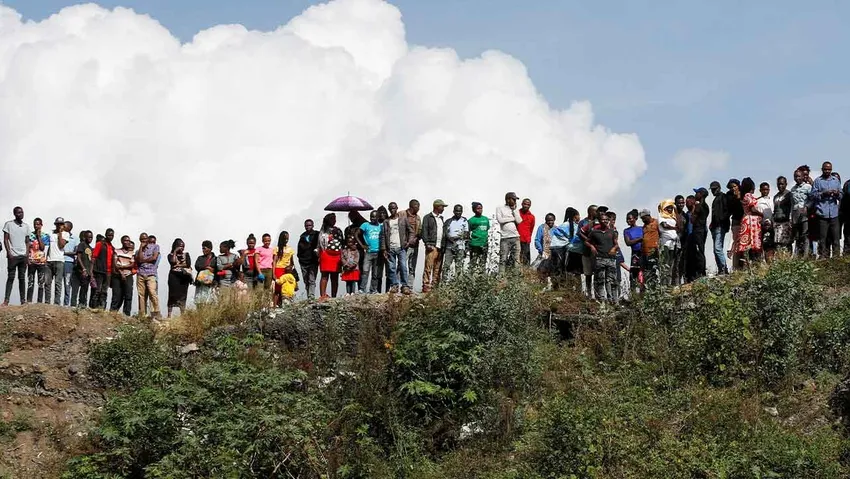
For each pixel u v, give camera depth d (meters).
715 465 15.03
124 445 17.03
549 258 22.02
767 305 18.36
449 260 21.53
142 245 22.02
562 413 16.14
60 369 19.38
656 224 21.06
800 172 21.69
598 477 15.16
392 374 18.55
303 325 19.95
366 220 21.83
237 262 21.94
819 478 14.76
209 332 20.09
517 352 18.78
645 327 19.50
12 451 17.67
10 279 21.55
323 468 16.61
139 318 20.94
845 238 21.38
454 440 17.67
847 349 17.72
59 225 21.92
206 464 16.28
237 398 17.52
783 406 16.97
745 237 20.89
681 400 17.16
